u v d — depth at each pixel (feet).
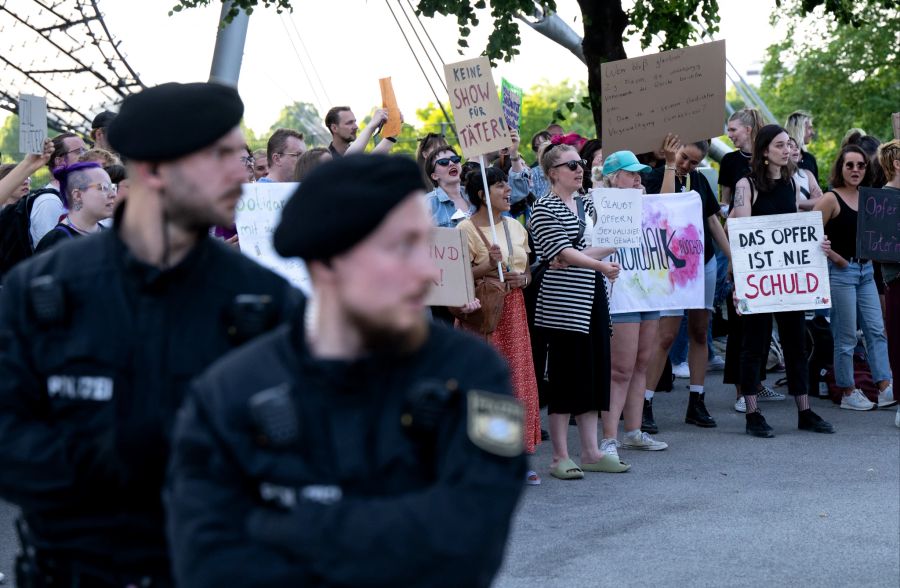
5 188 21.13
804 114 36.73
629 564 18.62
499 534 5.96
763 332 29.07
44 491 7.45
